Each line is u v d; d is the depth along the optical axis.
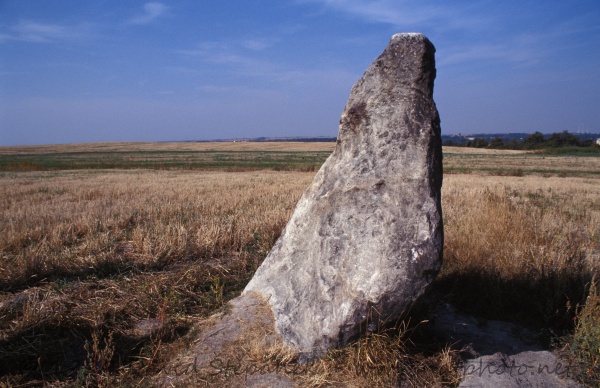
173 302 4.82
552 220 9.05
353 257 3.72
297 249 4.36
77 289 5.24
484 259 5.62
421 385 3.36
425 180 3.67
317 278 3.91
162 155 79.06
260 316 4.11
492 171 37.34
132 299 4.93
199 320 4.43
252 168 43.91
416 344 3.87
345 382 3.35
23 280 5.57
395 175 3.80
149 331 4.30
